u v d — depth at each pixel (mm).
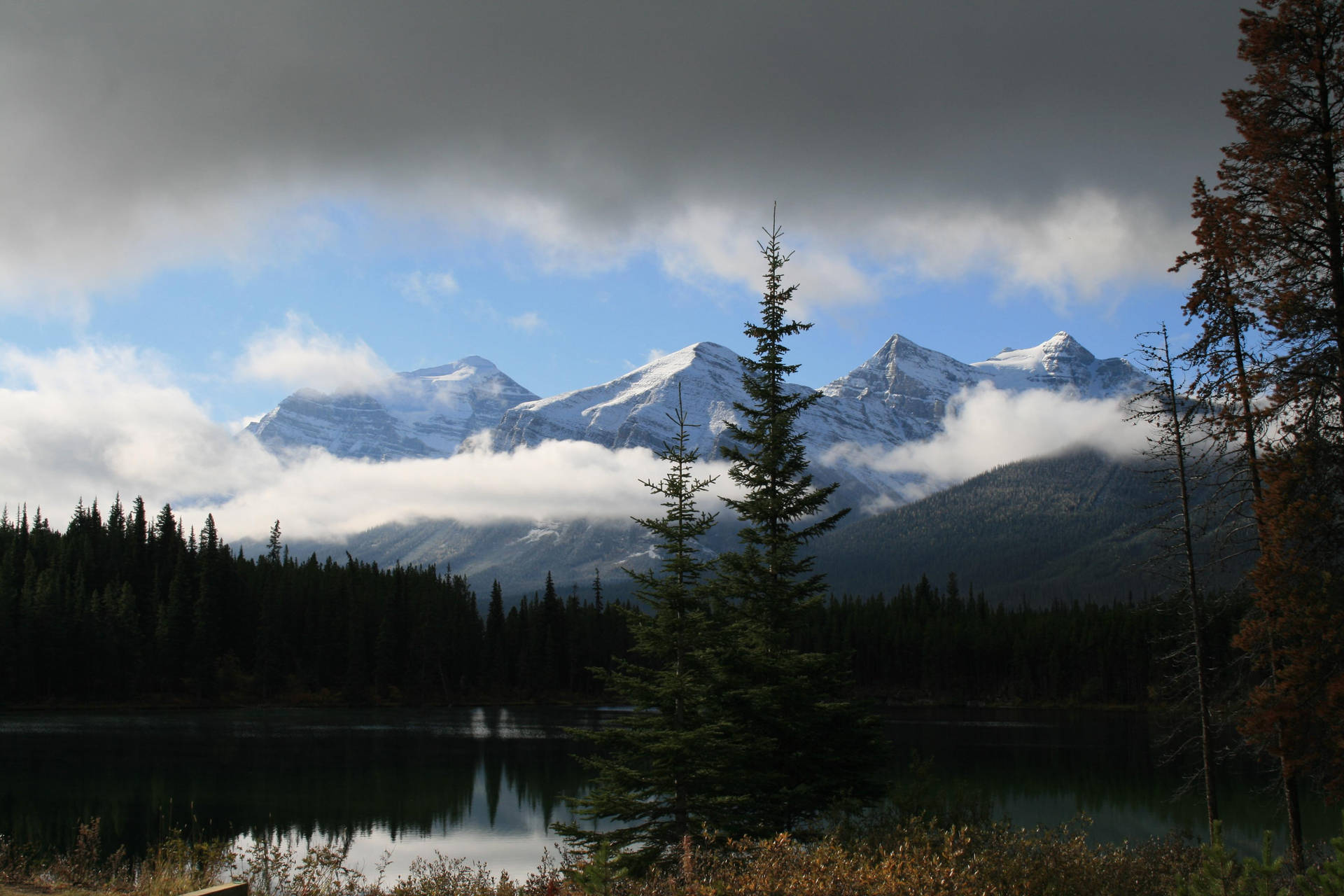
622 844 23469
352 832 47594
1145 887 17000
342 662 135500
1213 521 25078
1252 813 51312
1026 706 137250
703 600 25500
